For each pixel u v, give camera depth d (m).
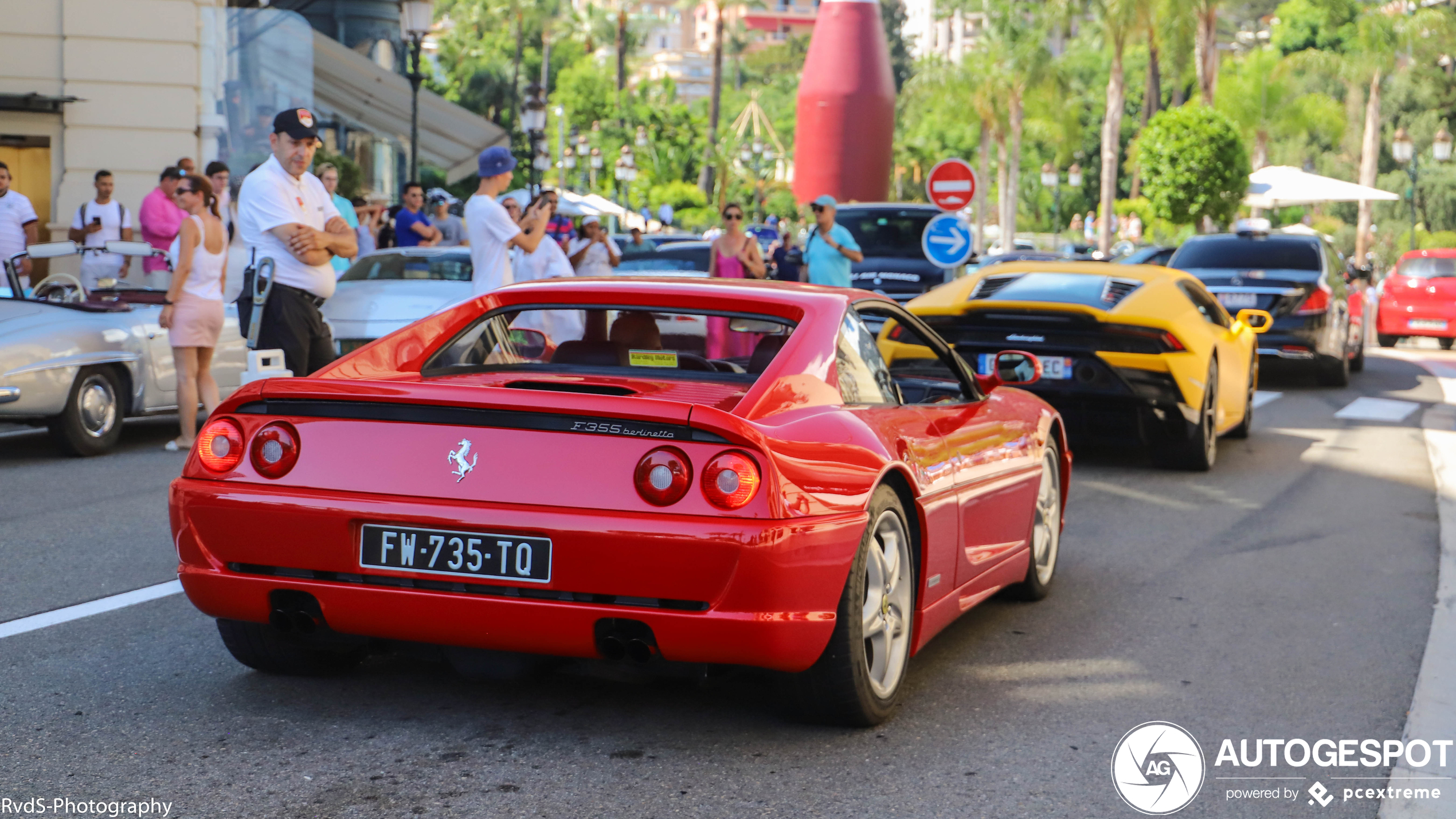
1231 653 5.06
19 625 4.95
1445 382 17.53
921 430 4.41
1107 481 9.22
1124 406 9.13
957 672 4.71
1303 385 16.78
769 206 91.81
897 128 103.19
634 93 91.94
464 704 4.16
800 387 3.92
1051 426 5.89
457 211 35.16
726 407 3.75
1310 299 15.60
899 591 4.18
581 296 4.45
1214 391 9.73
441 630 3.63
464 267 12.48
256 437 3.78
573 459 3.54
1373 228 64.38
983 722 4.15
